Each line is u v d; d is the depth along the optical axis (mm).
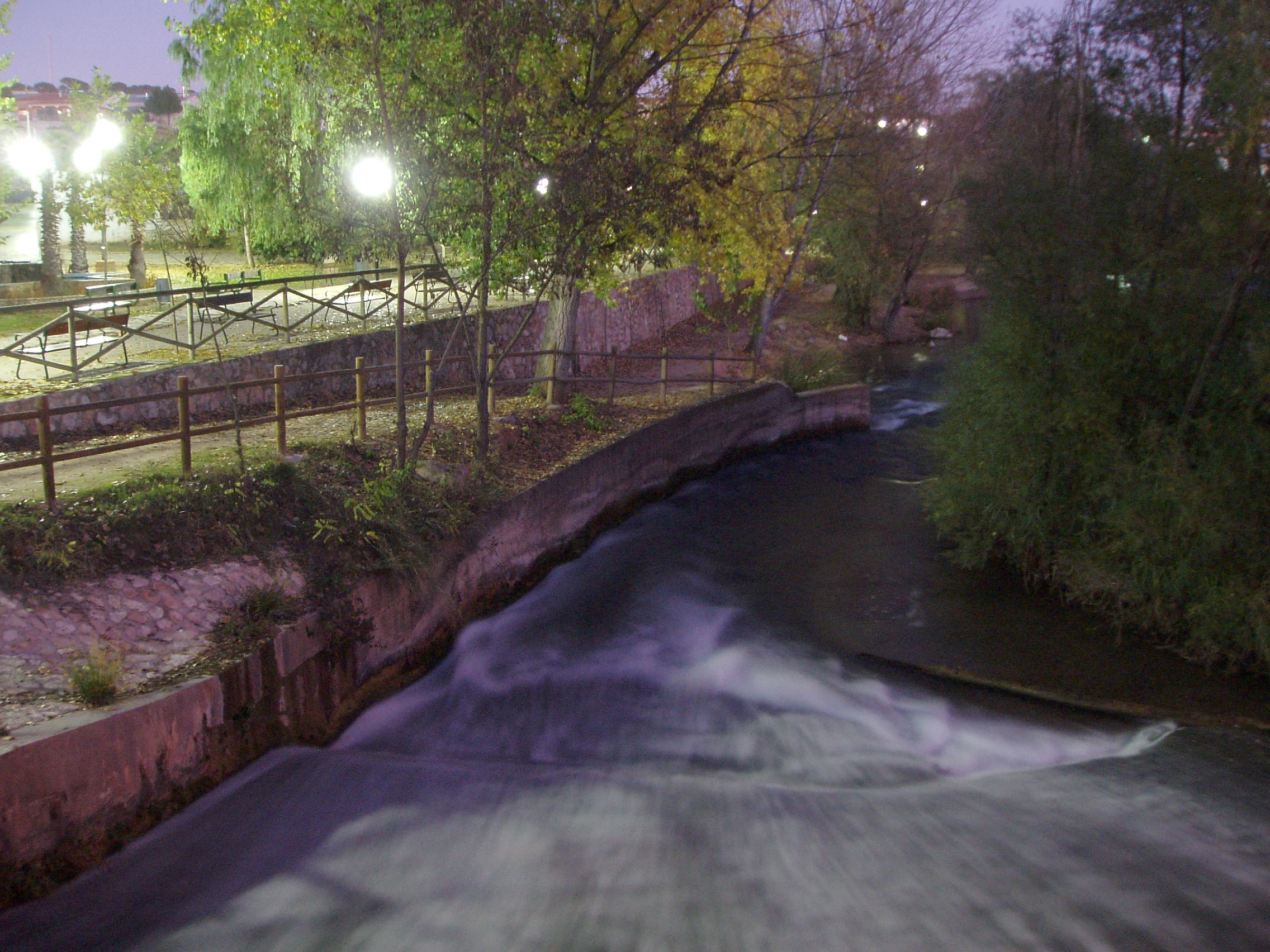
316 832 7406
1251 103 10297
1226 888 6715
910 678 10789
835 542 15734
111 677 6934
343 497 10625
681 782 8406
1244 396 11211
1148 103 12227
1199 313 11812
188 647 7895
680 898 6633
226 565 9000
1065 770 8734
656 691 10648
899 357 34156
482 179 11633
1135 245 11984
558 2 12852
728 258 21641
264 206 26484
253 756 7914
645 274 28750
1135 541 11648
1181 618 11594
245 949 6094
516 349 20203
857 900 6617
